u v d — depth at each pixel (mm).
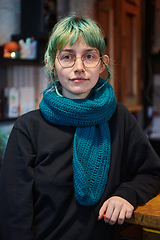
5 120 1918
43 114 1002
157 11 3154
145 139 1035
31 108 2131
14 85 2215
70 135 980
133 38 3008
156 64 3279
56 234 915
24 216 896
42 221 930
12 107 2012
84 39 928
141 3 3062
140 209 884
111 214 864
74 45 932
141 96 3232
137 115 3211
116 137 1014
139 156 1025
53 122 983
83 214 928
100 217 878
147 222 848
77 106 949
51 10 2127
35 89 2346
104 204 903
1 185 949
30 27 2051
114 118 1046
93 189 933
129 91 3010
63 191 929
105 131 995
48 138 969
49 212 925
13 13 2178
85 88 954
